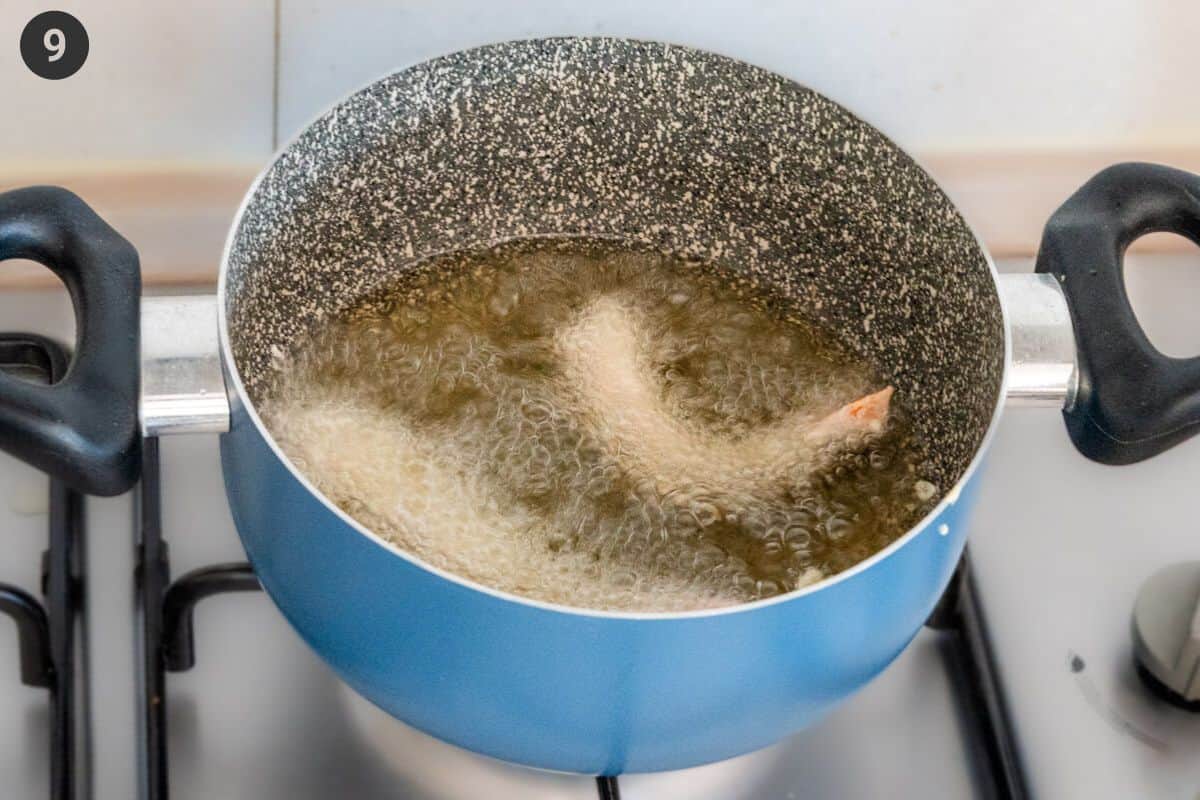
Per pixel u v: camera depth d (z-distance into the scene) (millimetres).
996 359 572
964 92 715
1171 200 582
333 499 599
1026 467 684
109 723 597
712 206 662
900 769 603
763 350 659
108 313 539
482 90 622
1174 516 672
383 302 658
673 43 649
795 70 706
